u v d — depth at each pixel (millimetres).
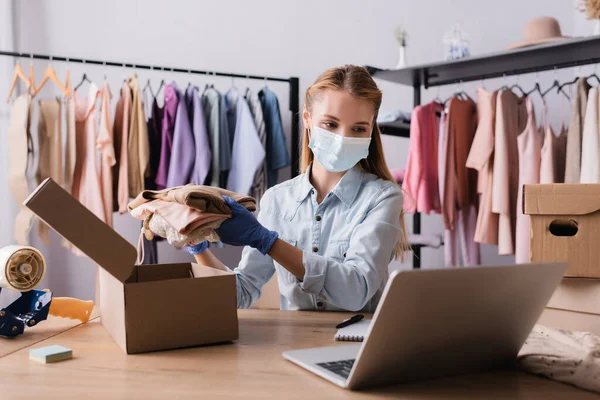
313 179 1508
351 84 1305
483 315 748
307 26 3467
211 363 862
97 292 2336
